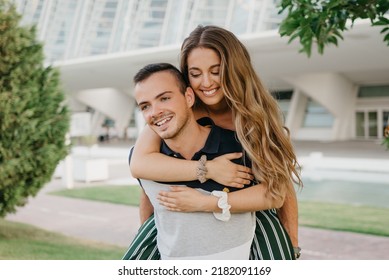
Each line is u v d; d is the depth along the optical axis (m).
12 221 9.06
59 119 7.42
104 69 32.44
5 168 6.70
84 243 7.11
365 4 3.05
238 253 1.79
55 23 36.09
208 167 1.73
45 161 7.12
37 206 10.88
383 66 27.28
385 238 7.13
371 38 21.19
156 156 1.79
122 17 33.72
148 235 2.04
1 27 6.59
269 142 1.75
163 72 1.73
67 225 8.63
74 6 36.19
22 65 6.81
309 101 38.66
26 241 7.23
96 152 28.39
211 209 1.72
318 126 37.88
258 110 1.73
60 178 17.33
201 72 1.75
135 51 28.84
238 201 1.72
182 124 1.74
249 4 26.92
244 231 1.80
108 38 34.62
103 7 34.84
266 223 1.97
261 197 1.75
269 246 1.92
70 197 12.24
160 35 31.81
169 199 1.74
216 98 1.78
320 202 10.89
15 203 7.24
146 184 1.83
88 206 10.76
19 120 6.71
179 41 30.12
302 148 26.97
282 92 39.72
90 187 14.42
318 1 3.23
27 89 6.81
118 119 49.69
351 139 36.34
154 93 1.70
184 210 1.73
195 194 1.72
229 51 1.73
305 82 34.50
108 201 11.40
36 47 7.04
